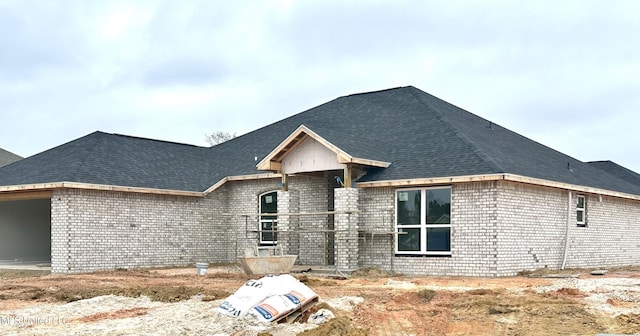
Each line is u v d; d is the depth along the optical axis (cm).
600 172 2986
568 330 1123
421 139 2247
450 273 1952
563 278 1806
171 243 2450
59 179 2155
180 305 1344
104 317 1217
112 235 2270
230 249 2633
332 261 2347
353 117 2642
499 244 1870
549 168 2325
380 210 2092
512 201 1942
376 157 2112
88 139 2620
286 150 2236
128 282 1827
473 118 2677
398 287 1639
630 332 1103
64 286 1730
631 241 2778
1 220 2906
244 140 2991
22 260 2936
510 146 2408
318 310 1193
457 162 1992
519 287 1592
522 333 1107
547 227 2120
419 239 2028
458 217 1947
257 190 2562
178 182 2522
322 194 2361
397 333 1116
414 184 1989
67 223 2150
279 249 2252
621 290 1484
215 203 2614
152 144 2828
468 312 1295
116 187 2242
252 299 1146
